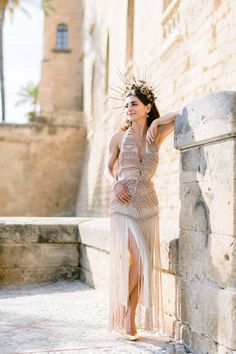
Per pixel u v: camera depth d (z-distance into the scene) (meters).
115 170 4.14
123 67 15.88
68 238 6.98
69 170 25.42
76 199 25.36
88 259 6.59
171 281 3.90
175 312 3.80
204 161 3.36
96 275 6.26
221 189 3.12
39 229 6.87
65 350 3.39
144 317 4.15
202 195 3.38
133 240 3.65
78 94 33.22
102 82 21.67
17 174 25.03
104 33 21.75
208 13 7.88
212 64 7.64
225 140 3.08
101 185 19.48
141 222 3.70
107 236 5.66
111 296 3.75
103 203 18.77
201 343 3.32
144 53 12.79
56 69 33.28
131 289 3.69
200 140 3.34
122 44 16.34
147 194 3.72
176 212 9.02
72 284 6.70
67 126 25.59
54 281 6.91
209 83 7.78
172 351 3.44
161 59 10.95
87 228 6.52
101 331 3.98
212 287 3.19
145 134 3.91
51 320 4.43
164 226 4.99
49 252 6.93
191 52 8.75
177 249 3.80
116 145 3.99
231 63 6.86
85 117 26.42
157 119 3.78
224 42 7.17
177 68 9.65
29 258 6.84
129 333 3.68
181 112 3.69
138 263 3.64
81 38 32.78
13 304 5.30
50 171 25.25
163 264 4.01
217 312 3.10
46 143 25.36
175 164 9.24
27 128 25.19
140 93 3.87
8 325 4.21
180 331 3.68
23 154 25.20
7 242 6.75
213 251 3.20
